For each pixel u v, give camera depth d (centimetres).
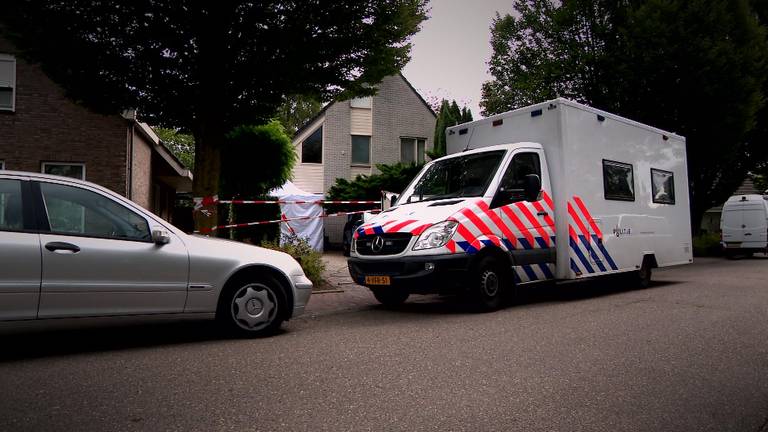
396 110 2617
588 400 371
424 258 696
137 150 1525
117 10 751
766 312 724
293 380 416
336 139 2533
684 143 1162
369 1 832
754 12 2081
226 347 534
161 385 404
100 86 798
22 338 582
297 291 612
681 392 390
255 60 827
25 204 495
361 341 559
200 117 876
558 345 533
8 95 1360
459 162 853
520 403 365
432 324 656
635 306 784
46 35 734
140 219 546
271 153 1520
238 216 1469
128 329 630
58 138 1378
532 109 875
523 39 1955
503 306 796
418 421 331
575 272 830
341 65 885
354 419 334
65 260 495
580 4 1777
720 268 1489
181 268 549
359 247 776
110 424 323
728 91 1752
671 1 1719
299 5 809
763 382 414
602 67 1755
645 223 1006
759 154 2172
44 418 332
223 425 323
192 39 814
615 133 950
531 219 804
